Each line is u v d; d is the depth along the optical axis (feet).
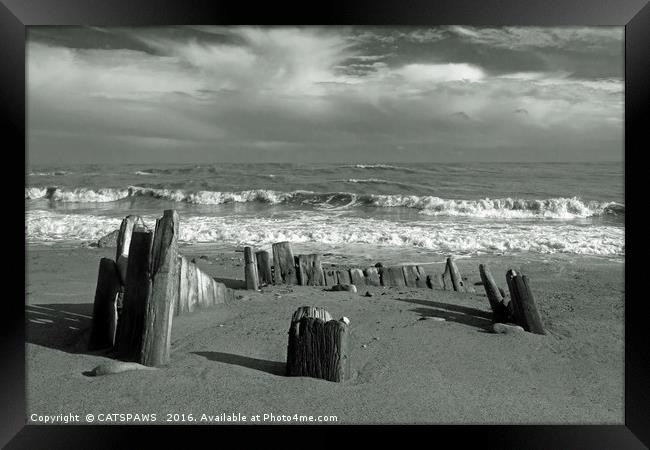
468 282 25.73
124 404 11.66
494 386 13.52
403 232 41.09
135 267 14.32
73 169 110.22
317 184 74.23
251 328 17.22
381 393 12.63
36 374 13.08
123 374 12.99
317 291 23.75
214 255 33.68
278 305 20.68
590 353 15.89
